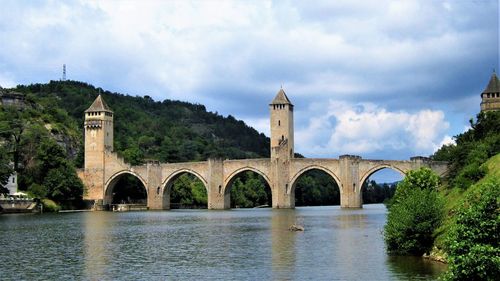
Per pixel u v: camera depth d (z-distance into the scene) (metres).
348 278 49.06
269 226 104.81
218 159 196.38
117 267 56.19
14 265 57.69
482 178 72.31
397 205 64.75
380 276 49.41
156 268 55.50
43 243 76.62
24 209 170.12
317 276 50.25
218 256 63.09
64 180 188.50
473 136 117.62
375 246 69.06
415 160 166.75
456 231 40.47
